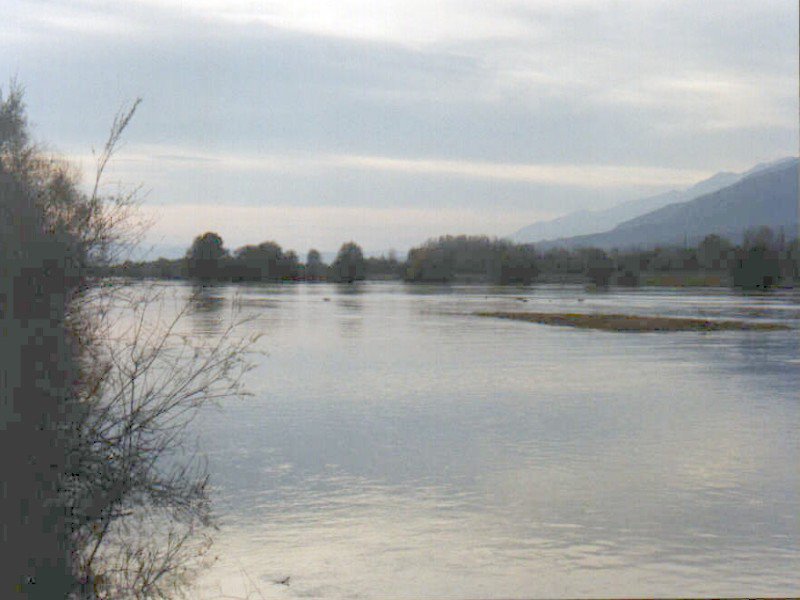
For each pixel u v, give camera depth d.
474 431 17.77
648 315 59.91
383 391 23.31
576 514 12.01
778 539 10.98
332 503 12.45
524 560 10.29
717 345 38.00
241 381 25.14
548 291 120.56
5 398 7.66
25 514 7.71
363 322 52.06
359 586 9.42
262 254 149.12
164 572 9.36
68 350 7.96
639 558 10.35
